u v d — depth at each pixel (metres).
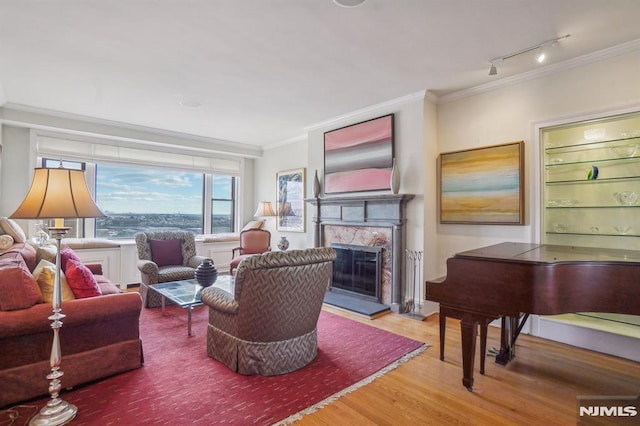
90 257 4.80
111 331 2.34
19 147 4.46
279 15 2.29
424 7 2.20
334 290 4.77
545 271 1.92
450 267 2.30
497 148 3.43
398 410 2.00
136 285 5.25
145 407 1.99
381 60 2.98
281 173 6.30
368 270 4.35
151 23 2.38
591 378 2.38
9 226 3.46
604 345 2.79
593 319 3.01
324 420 1.90
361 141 4.40
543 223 3.21
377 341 3.04
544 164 3.23
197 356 2.71
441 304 2.36
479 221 3.55
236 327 2.44
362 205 4.34
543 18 2.34
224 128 5.34
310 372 2.45
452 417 1.93
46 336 2.08
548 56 2.91
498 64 3.07
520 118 3.31
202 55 2.88
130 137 5.15
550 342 3.03
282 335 2.42
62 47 2.73
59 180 1.90
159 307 4.12
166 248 4.57
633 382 2.32
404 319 3.67
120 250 5.09
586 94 2.92
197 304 3.10
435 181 3.94
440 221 3.89
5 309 1.95
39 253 3.14
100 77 3.34
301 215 5.85
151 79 3.39
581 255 2.24
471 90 3.65
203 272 3.51
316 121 4.93
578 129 3.14
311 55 2.89
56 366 1.91
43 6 2.17
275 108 4.32
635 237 2.87
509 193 3.35
